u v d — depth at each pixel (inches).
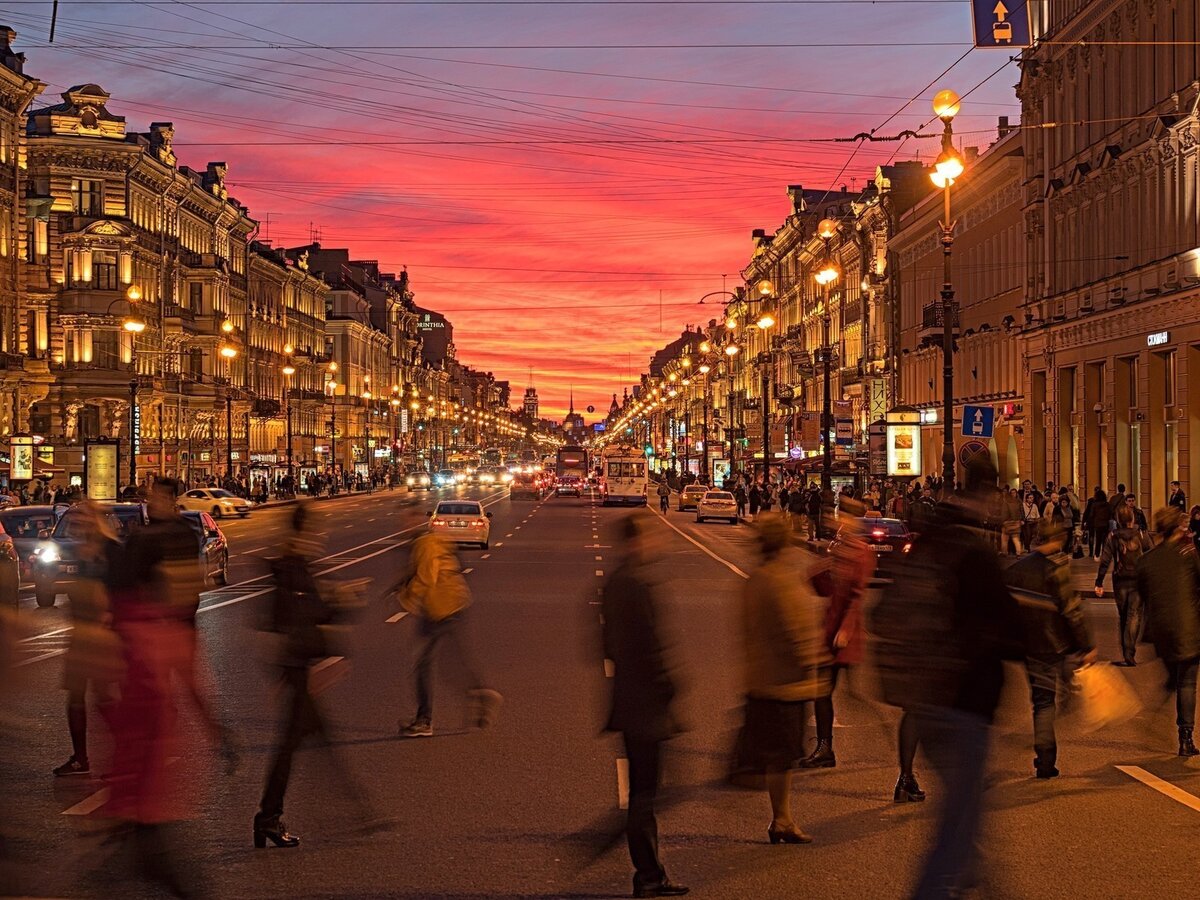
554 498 4480.8
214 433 3612.2
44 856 328.5
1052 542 421.4
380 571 1350.9
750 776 348.8
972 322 2337.6
